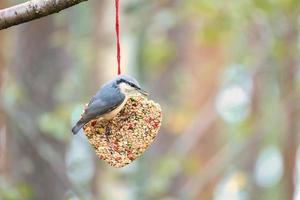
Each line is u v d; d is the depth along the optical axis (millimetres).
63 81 15367
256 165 20109
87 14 18688
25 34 15195
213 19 14742
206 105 18844
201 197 18688
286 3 14125
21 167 14508
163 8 16734
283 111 17141
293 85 16906
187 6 15359
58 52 15352
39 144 14211
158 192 15562
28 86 15047
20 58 15148
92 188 17672
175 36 19859
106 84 7770
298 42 15234
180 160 15922
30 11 7059
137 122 7879
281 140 18109
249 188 19922
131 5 16344
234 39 16391
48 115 13453
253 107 18250
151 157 18766
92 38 18625
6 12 7066
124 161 7812
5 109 13859
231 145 18109
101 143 7859
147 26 17250
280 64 16484
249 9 14258
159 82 19594
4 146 14477
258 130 17547
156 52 17250
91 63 18938
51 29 15312
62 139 14234
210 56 19875
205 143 19547
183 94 19484
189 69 19875
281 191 18844
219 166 17859
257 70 16734
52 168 14602
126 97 7730
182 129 18266
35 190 14523
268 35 15086
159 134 18984
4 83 13875
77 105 14805
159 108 7922
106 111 7664
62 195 14688
